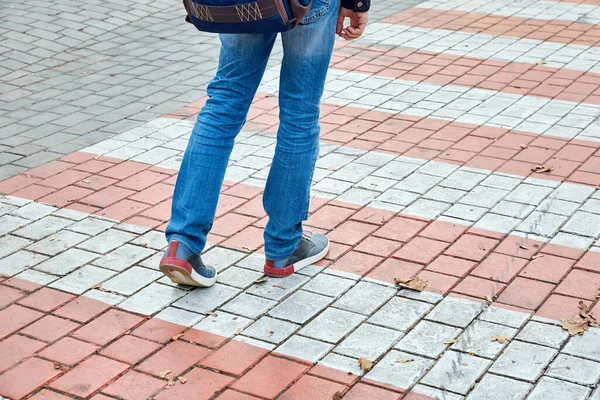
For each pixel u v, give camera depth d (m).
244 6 3.28
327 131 6.01
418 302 3.82
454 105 6.48
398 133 5.94
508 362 3.37
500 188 5.01
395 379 3.27
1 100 6.85
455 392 3.18
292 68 3.65
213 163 3.72
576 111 6.30
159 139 5.96
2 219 4.72
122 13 9.45
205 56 8.05
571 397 3.13
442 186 5.06
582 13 9.27
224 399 3.17
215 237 4.48
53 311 3.79
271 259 4.03
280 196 3.85
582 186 5.02
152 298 3.89
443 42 8.23
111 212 4.80
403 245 4.36
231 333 3.61
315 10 3.52
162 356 3.45
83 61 7.89
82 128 6.20
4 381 3.30
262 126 6.17
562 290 3.89
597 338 3.51
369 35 8.51
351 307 3.79
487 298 3.82
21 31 8.62
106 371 3.36
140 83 7.26
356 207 4.80
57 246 4.40
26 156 5.67
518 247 4.31
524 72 7.26
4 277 4.09
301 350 3.47
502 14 9.30
